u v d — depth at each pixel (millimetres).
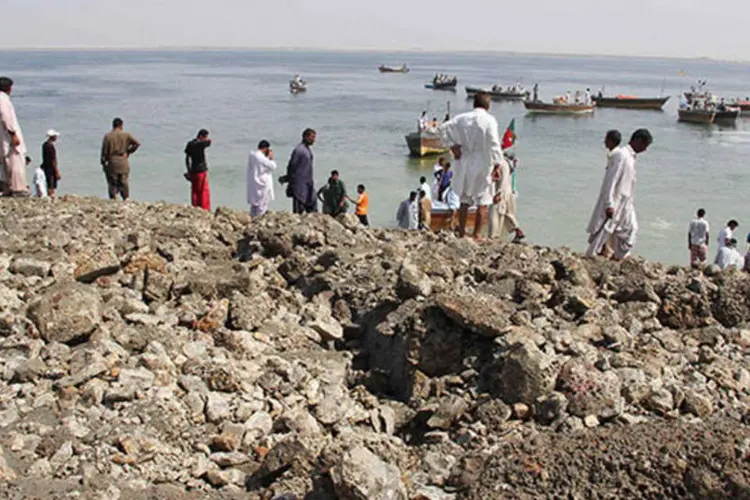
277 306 8047
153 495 4680
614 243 9852
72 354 6234
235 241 10633
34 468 4801
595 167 38188
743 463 4250
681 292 7500
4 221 10547
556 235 24500
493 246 9820
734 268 8195
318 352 7148
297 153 13406
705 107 67000
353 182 33219
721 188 33156
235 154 39750
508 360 5773
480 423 5582
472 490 4469
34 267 8023
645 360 6312
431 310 6586
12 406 5539
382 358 7102
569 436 4848
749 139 53625
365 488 4305
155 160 36906
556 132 55438
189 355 6477
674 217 27453
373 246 9797
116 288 7820
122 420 5371
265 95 89562
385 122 58406
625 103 80688
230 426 5508
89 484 4676
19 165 13469
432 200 21828
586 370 5695
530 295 7574
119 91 91688
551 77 194625
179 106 70125
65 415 5438
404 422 6070
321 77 153625
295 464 4980
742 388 6000
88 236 9844
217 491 4922
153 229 10695
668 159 42156
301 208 13656
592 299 7508
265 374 6289
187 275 8141
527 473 4438
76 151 38625
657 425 4820
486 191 10445
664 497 4199
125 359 6203
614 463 4375
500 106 83125
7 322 6547
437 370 6430
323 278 8672
